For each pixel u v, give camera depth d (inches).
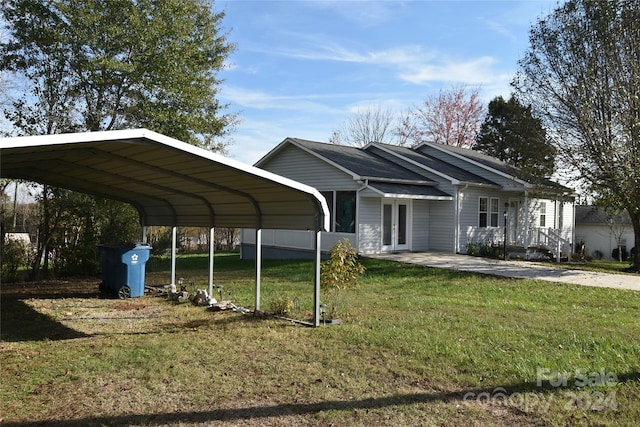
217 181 311.7
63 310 373.7
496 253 785.6
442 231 797.2
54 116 565.9
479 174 890.7
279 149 828.0
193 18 617.3
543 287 482.9
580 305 390.9
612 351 243.9
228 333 291.7
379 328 298.4
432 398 187.5
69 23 550.9
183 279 541.6
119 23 563.2
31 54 559.2
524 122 762.8
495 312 351.6
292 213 323.9
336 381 206.8
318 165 766.5
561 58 713.0
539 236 902.4
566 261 887.1
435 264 634.8
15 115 562.3
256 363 231.8
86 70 553.3
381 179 706.8
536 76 743.7
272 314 347.3
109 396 190.7
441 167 867.4
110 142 223.6
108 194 462.9
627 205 681.0
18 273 578.9
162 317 344.2
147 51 570.6
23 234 639.1
